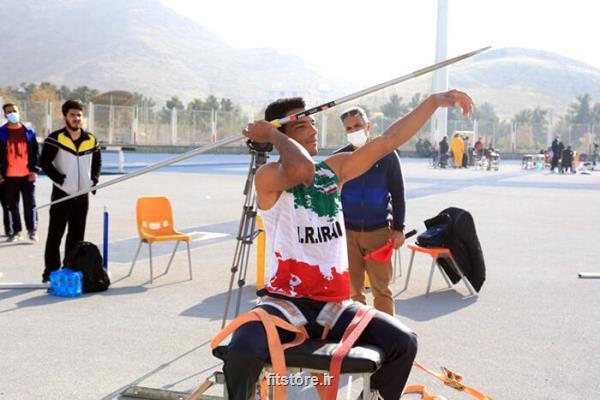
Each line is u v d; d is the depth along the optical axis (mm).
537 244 11875
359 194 5820
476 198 20516
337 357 3250
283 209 3617
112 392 4844
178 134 55250
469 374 5320
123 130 52500
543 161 44500
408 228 13477
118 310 7035
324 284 3580
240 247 5641
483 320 6918
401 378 3492
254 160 5184
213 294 7805
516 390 5000
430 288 8352
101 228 12719
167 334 6238
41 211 15016
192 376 5188
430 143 56656
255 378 3309
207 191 20859
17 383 4988
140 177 26766
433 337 6297
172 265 9469
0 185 11305
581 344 6156
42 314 6836
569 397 4883
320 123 59156
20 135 11039
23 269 9016
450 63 3773
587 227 14227
